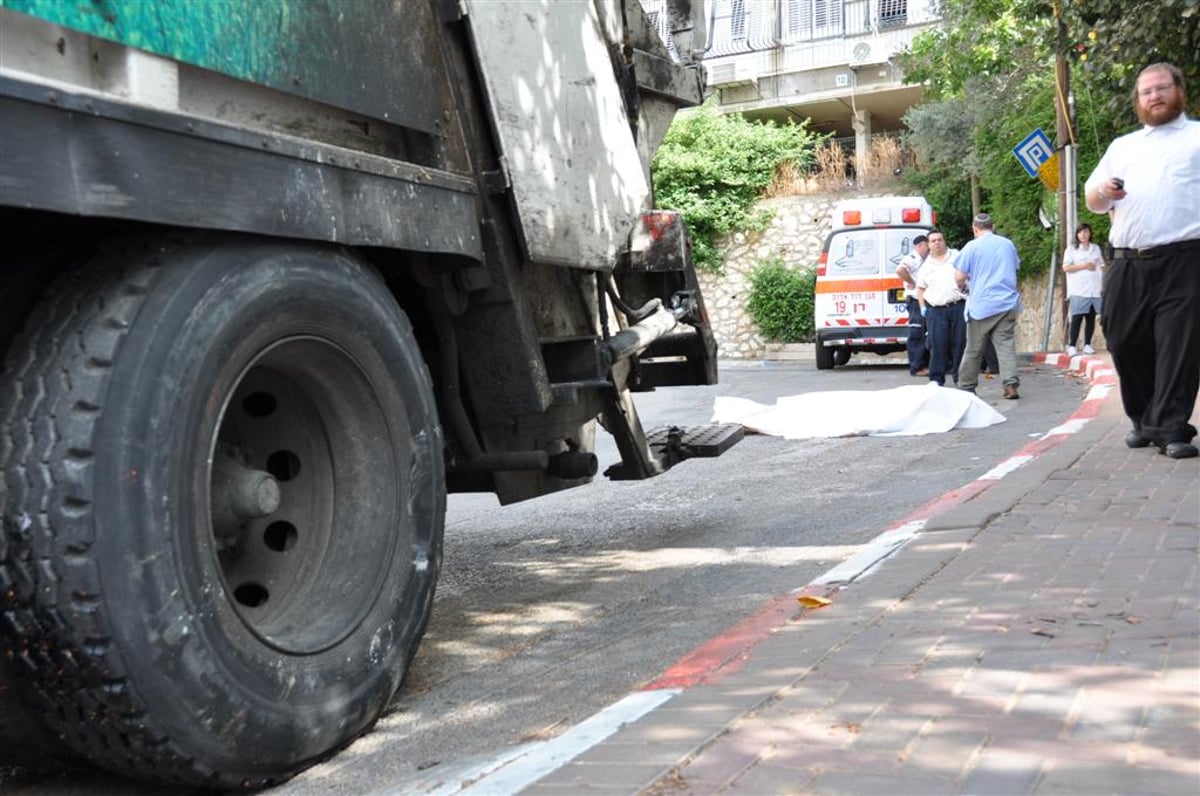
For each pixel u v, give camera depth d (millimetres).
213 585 3191
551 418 5586
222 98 3484
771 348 30562
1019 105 26484
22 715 3166
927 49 27141
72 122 2809
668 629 5086
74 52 3027
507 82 4695
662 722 3348
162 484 3053
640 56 6008
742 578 5945
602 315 5602
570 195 5074
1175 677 3412
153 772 3162
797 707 3391
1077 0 14594
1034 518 5840
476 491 5445
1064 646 3766
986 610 4266
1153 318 7535
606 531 7527
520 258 4785
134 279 3123
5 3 2818
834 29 34812
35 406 2982
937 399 11531
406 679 4496
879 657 3799
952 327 15953
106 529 2939
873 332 22953
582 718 3943
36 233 3211
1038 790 2730
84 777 3596
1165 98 7277
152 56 3209
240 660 3250
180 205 3070
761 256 31156
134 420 3014
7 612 2934
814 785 2848
